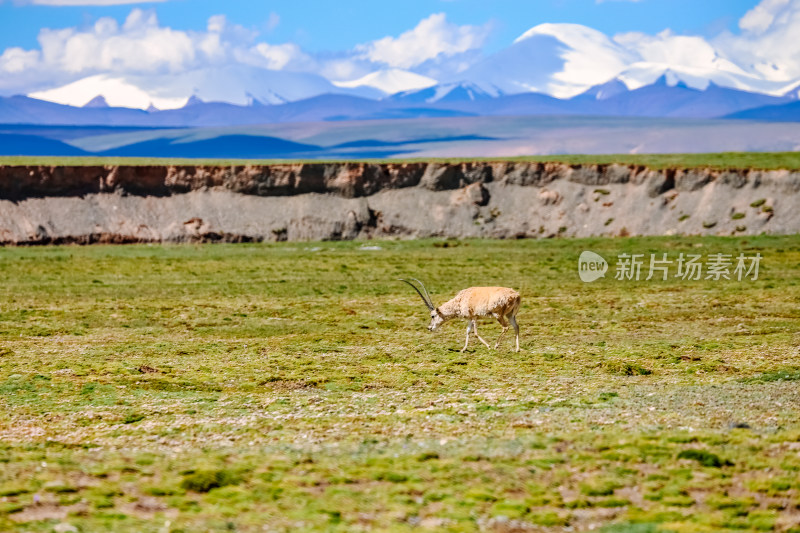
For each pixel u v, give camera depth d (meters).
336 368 40.72
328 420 28.44
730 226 135.12
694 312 62.94
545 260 108.25
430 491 20.69
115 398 33.94
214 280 90.25
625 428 25.83
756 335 50.34
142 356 46.16
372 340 51.19
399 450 24.20
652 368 38.94
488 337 51.44
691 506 19.69
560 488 20.94
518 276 92.38
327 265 104.38
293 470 22.41
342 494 20.55
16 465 23.12
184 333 56.34
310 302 72.56
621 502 19.89
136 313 66.06
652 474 21.58
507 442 24.58
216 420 29.03
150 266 103.00
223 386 36.56
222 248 127.62
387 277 92.38
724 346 45.34
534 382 35.50
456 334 53.16
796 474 21.33
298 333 55.88
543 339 50.06
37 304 71.56
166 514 19.30
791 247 114.38
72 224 134.25
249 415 29.86
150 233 136.50
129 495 20.58
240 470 22.28
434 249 125.12
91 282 88.19
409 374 38.41
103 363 43.06
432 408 29.94
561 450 23.66
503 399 31.45
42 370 40.97
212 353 46.94
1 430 28.14
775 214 135.38
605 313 63.41
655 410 28.56
